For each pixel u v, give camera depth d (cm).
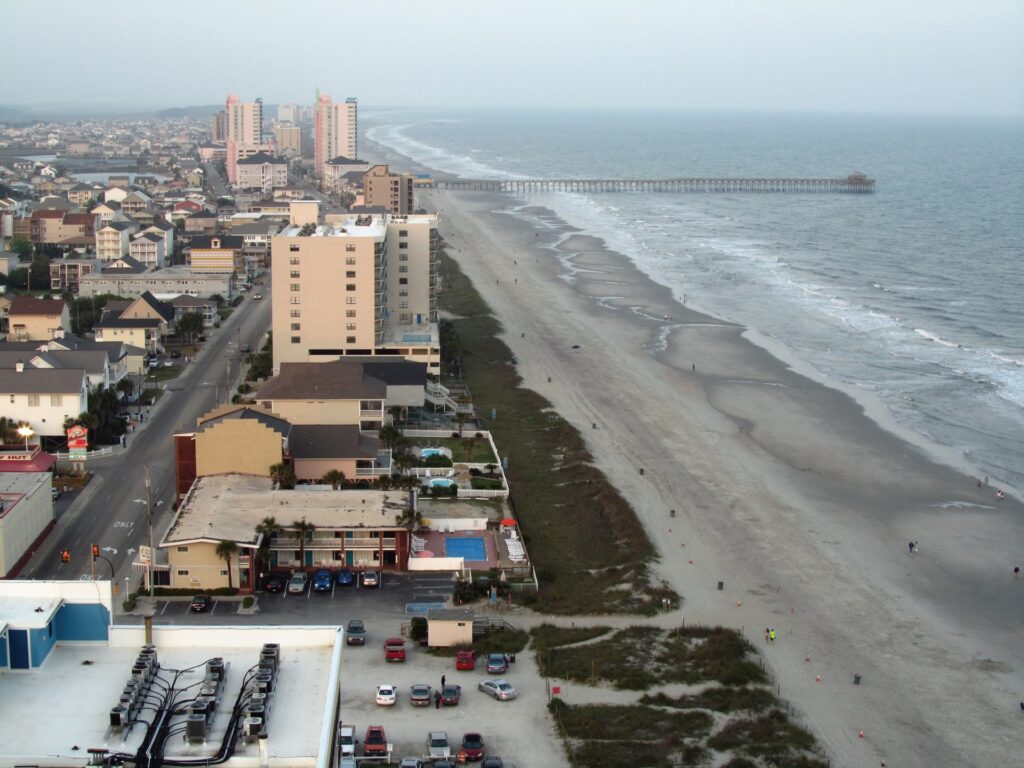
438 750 9100
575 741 9388
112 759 4712
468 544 13800
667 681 10475
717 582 12769
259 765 4762
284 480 14312
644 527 14288
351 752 8856
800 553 13688
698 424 18750
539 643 11219
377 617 11850
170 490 15388
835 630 11700
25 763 4744
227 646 5750
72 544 13538
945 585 12950
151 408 19450
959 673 10906
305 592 12431
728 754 9219
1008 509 15362
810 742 9494
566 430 18162
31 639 5447
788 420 19012
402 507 13525
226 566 12362
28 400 17025
